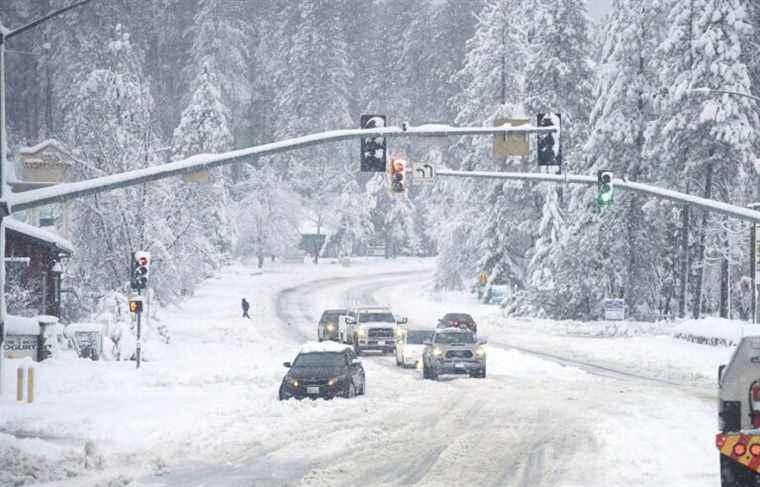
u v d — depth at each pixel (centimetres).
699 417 3027
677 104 7450
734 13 7119
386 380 4506
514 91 10712
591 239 8519
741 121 7050
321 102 17762
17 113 17725
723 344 5966
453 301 11375
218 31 17862
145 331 6119
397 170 4334
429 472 2106
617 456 2270
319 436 2656
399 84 19775
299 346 6775
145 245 7950
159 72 19288
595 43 10912
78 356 5306
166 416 3066
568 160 9294
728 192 7544
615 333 7612
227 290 12281
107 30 15912
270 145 3559
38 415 3100
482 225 10762
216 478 2038
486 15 12012
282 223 15862
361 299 11838
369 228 17475
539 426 2862
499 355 5822
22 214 11038
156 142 8275
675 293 9181
